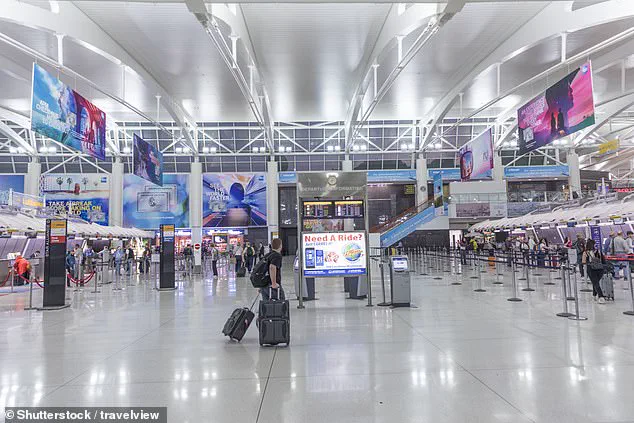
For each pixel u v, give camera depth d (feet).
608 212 67.77
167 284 48.98
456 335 21.99
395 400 13.23
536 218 93.61
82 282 53.67
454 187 122.52
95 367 17.38
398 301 31.83
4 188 124.26
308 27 68.28
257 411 12.58
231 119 121.90
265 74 88.07
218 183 126.72
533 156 136.56
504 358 17.54
